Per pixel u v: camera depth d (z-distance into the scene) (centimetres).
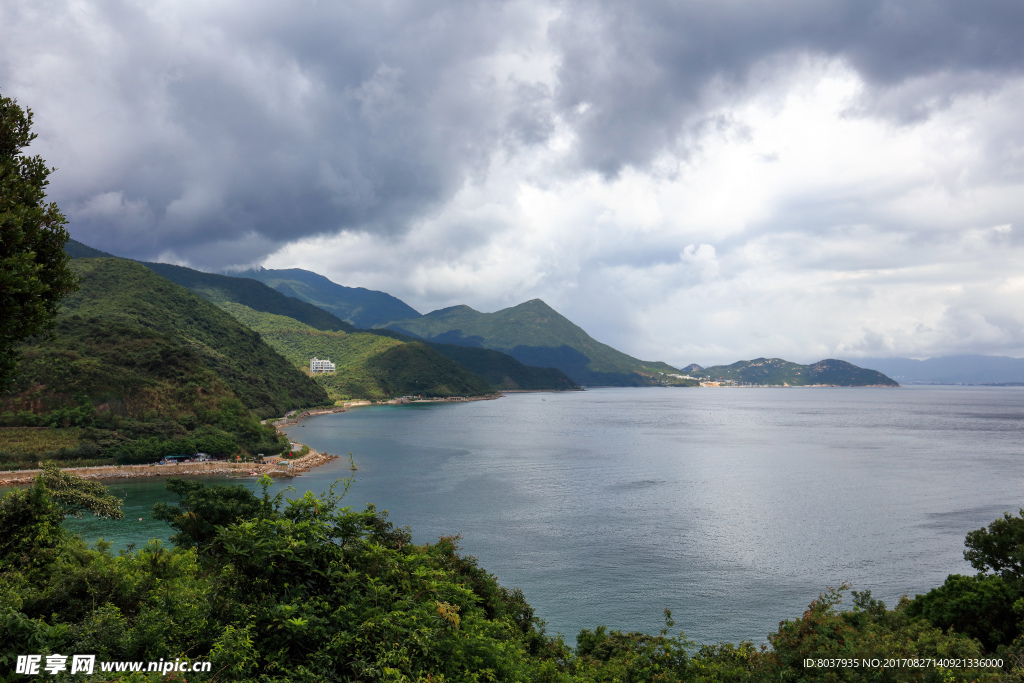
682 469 11206
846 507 8075
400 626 1324
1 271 1562
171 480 4266
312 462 11656
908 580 5353
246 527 1333
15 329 1686
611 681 1988
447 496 8638
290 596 1298
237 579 1317
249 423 13388
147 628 1239
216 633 1234
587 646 2631
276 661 1176
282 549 1297
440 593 1784
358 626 1272
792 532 6838
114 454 10575
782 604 4825
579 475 10475
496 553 6050
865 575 5478
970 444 15288
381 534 2609
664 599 4912
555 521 7275
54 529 1978
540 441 15750
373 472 10769
